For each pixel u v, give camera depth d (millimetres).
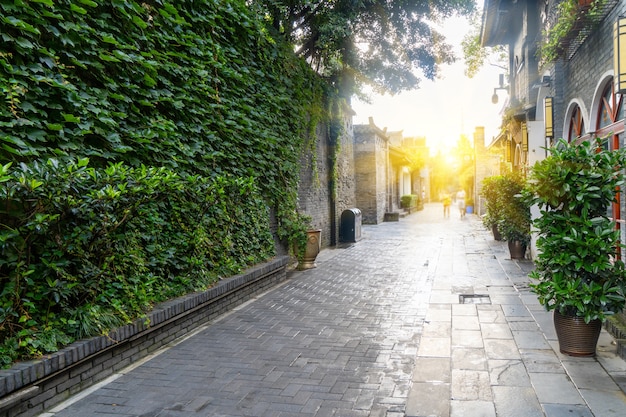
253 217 8398
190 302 5637
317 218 14117
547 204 4723
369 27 11711
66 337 3930
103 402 3766
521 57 13438
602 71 6453
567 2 6469
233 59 8102
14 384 3260
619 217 5965
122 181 4262
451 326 5793
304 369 4430
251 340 5367
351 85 13844
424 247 14281
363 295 7691
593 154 4543
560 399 3652
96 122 4980
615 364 4328
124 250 4863
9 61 4102
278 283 8852
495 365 4426
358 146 24375
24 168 3561
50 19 4539
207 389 3994
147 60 5746
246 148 8461
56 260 4008
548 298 4625
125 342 4543
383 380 4141
